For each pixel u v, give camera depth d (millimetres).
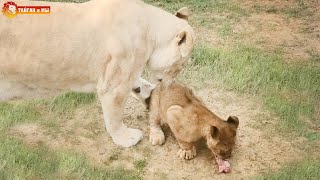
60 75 8664
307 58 12633
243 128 10031
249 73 11516
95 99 10672
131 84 8984
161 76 9328
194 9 14883
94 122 10062
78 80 8883
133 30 8617
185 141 8945
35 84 8727
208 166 9047
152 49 9000
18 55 8258
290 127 10070
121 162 9062
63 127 9852
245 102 10820
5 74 8406
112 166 8945
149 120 9953
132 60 8727
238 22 14344
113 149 9344
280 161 9234
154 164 9055
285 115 10383
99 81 8867
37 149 9148
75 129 9820
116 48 8539
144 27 8750
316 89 11281
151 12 8922
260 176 8742
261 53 12586
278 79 11531
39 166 8648
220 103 10766
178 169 8969
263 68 11664
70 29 8391
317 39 13625
